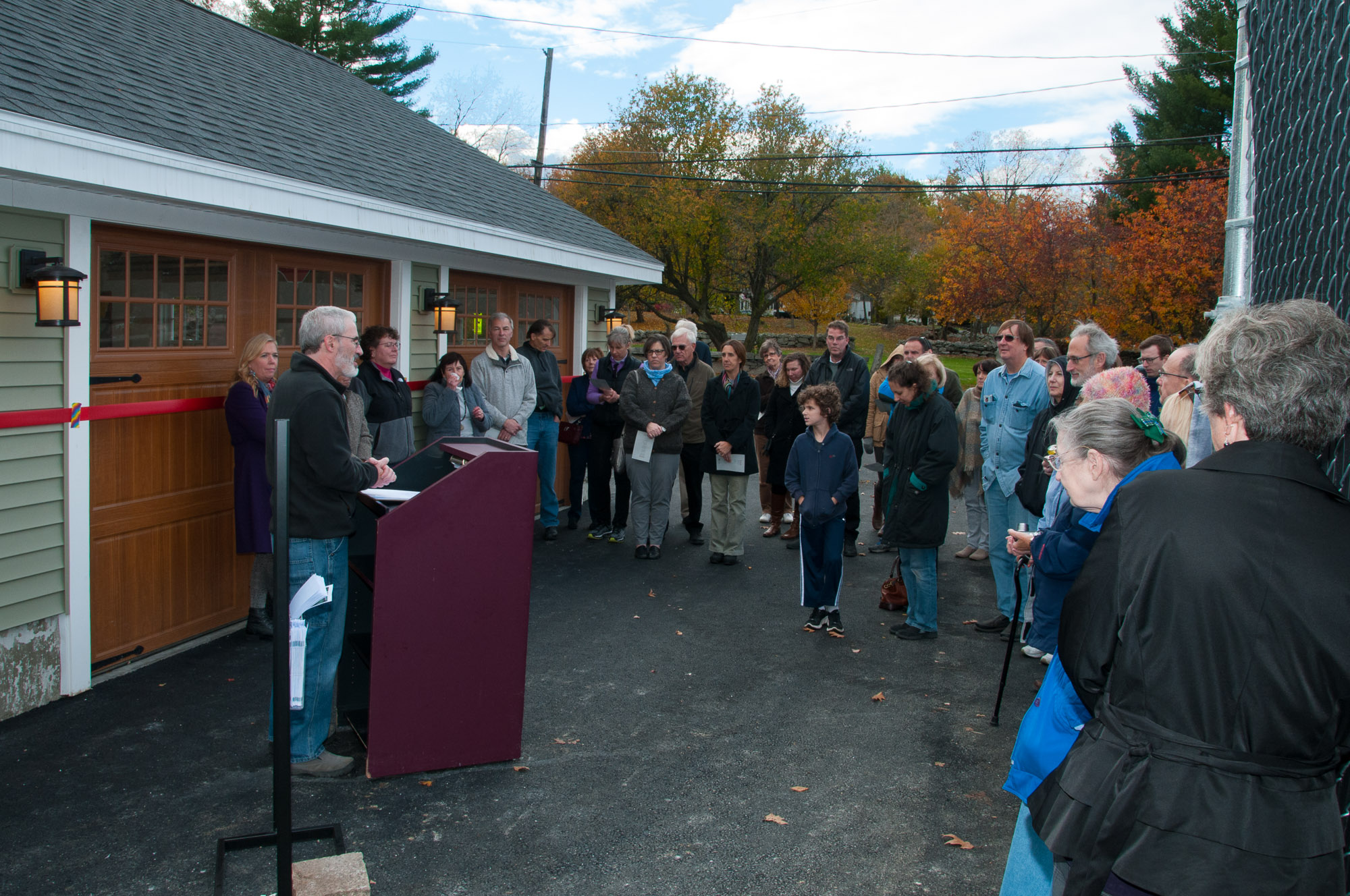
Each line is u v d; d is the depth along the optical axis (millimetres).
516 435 7074
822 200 32312
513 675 3676
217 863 2812
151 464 4711
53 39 4914
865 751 3855
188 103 5199
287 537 2488
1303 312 1546
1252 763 1433
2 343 3865
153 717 4051
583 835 3145
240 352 5285
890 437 5359
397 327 6539
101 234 4402
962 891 2850
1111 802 1534
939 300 35594
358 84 9492
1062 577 3174
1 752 3670
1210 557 1467
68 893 2744
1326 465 2004
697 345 8844
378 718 3473
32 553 4039
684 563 7133
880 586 6586
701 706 4324
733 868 2949
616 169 32062
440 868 2924
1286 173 2283
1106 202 31047
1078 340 4527
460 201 6984
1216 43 26969
